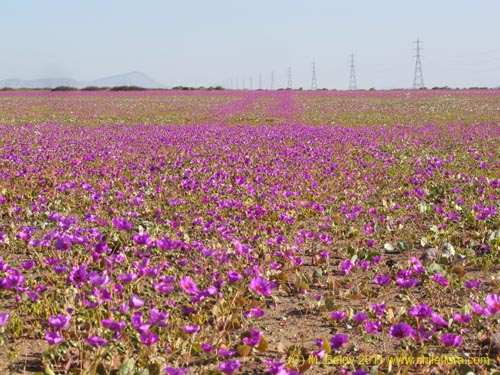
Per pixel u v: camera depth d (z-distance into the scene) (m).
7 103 43.41
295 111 34.50
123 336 3.91
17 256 6.14
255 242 6.68
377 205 8.99
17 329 4.16
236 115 31.33
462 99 45.84
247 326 4.48
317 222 8.05
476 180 10.45
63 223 5.98
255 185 10.28
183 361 3.81
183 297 4.86
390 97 51.72
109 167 12.09
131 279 4.16
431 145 16.67
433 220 7.94
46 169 11.62
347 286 5.42
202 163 12.65
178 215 7.79
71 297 4.56
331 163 12.90
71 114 32.25
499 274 5.75
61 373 3.58
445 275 5.47
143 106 40.03
